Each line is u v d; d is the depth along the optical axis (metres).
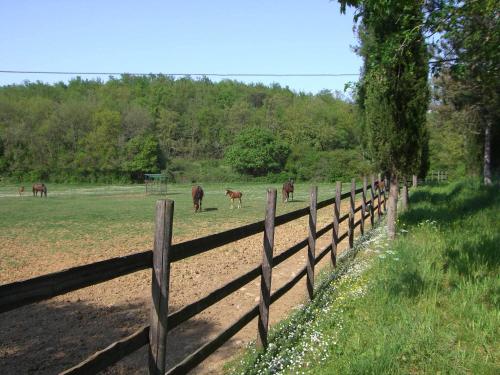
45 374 4.60
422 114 9.77
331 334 4.45
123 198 36.00
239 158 71.25
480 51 6.04
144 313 6.53
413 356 3.81
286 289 5.13
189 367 3.15
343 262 7.98
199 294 7.31
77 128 71.94
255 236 13.48
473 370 3.55
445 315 4.62
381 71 6.99
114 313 6.54
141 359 4.91
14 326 6.01
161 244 2.73
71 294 7.47
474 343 4.00
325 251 7.09
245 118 87.69
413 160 9.55
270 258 4.52
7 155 69.56
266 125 83.19
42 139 69.62
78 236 14.90
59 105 77.75
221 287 3.63
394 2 5.65
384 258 6.80
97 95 100.19
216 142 85.88
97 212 23.47
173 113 86.94
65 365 4.82
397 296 5.09
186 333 5.62
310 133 77.25
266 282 4.49
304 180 68.56
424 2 5.58
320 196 33.16
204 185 60.25
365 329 4.41
